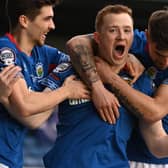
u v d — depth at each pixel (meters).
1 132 12.16
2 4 31.95
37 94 11.66
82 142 11.91
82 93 12.05
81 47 12.38
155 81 12.91
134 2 37.19
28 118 11.90
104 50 12.07
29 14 12.28
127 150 13.42
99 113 12.02
